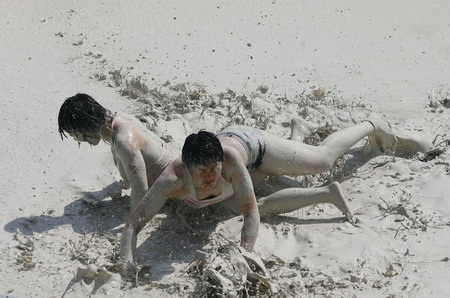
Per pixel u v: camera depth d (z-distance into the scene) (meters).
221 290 12.36
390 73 21.77
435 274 12.87
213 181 13.12
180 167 13.53
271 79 21.27
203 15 25.30
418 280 12.73
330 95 20.31
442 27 24.78
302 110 19.30
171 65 21.94
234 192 13.65
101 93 20.33
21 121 18.72
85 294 12.75
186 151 12.98
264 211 14.88
